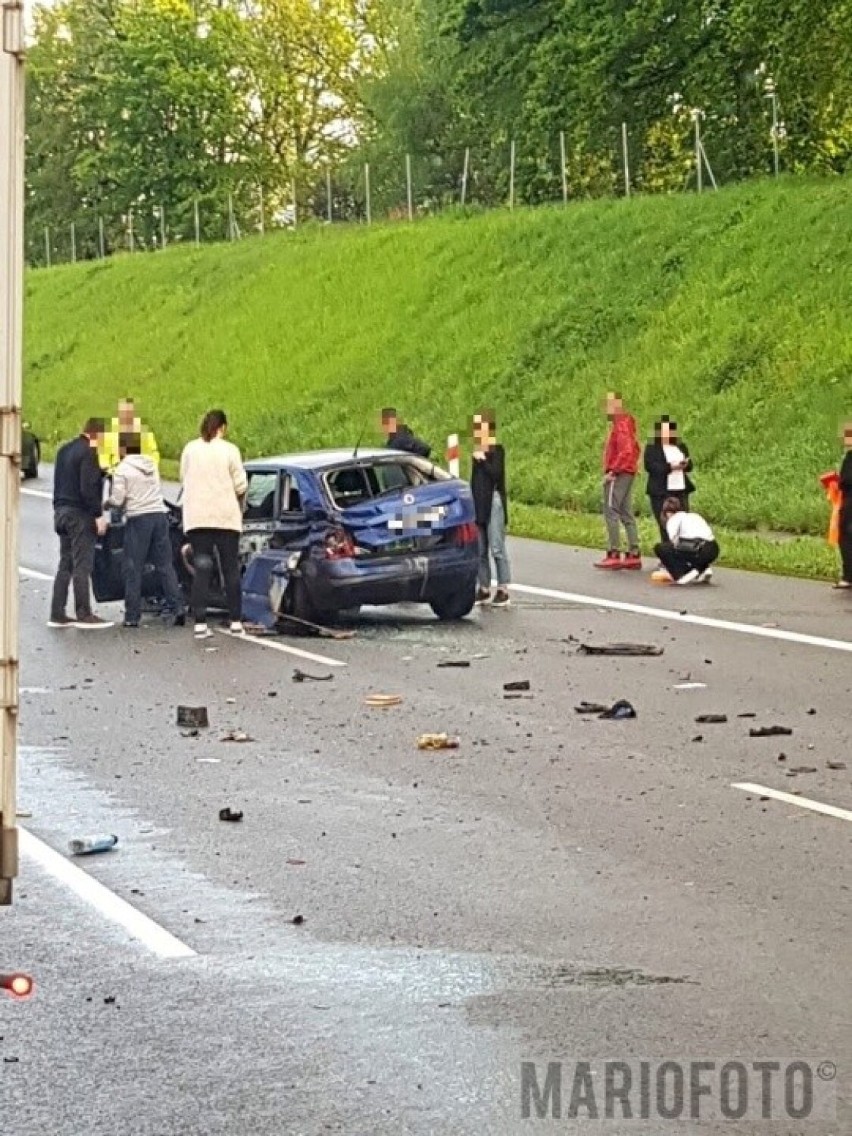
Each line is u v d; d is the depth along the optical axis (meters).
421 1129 6.10
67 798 11.27
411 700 14.59
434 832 10.23
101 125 86.25
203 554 18.58
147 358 53.78
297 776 11.82
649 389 35.69
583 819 10.47
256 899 8.95
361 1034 7.02
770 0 38.59
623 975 7.68
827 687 14.78
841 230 37.94
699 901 8.76
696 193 44.34
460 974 7.73
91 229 86.31
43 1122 6.22
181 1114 6.27
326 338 47.75
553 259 44.25
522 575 23.05
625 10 44.44
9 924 8.59
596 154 52.19
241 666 16.58
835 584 21.53
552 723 13.50
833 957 7.86
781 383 33.53
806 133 45.88
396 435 23.20
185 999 7.48
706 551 21.86
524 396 38.62
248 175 82.88
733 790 11.16
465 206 54.19
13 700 5.42
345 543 18.61
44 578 23.78
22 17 5.25
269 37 88.75
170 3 82.69
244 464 19.80
